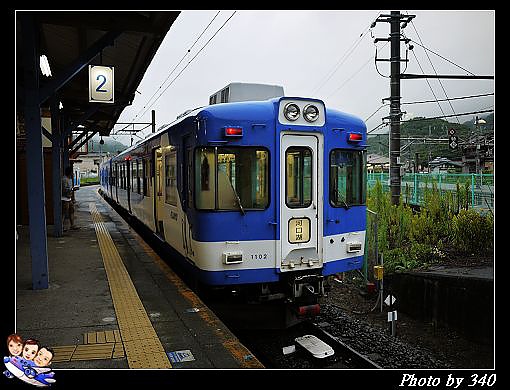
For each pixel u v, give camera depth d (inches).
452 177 627.2
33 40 247.0
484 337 285.9
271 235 232.4
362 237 269.3
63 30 345.7
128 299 241.9
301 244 239.5
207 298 259.9
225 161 226.2
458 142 948.6
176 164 285.3
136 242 430.0
